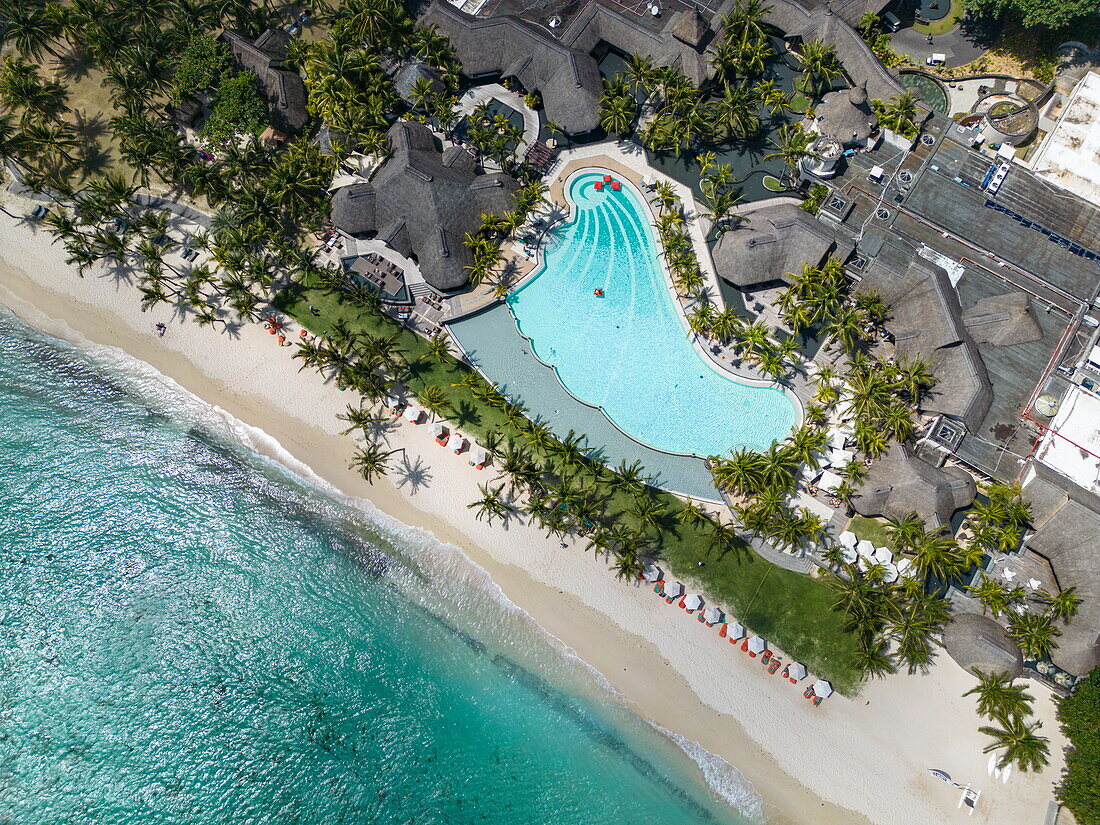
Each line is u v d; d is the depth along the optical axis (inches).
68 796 2059.5
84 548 2250.2
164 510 2276.1
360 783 2070.6
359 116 2317.9
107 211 2317.9
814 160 2253.9
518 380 2255.2
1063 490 1958.7
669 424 2204.7
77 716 2121.1
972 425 2057.1
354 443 2267.5
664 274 2316.7
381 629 2172.7
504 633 2145.7
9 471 2306.8
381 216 2300.7
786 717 2044.8
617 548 2084.2
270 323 2340.1
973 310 2160.4
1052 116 2361.0
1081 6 2145.7
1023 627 1946.4
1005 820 1936.5
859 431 2066.9
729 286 2304.4
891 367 2082.9
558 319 2297.0
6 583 2223.2
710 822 2001.7
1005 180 2263.8
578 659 2117.4
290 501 2258.9
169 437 2322.8
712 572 2118.6
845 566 2070.6
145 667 2159.2
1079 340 2137.1
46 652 2170.3
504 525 2185.0
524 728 2092.8
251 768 2082.9
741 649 2084.2
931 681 2034.9
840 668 2054.6
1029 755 1860.2
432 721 2110.0
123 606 2204.7
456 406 2247.8
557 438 2194.9
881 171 2277.3
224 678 2151.8
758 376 2213.3
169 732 2110.0
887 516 2076.8
